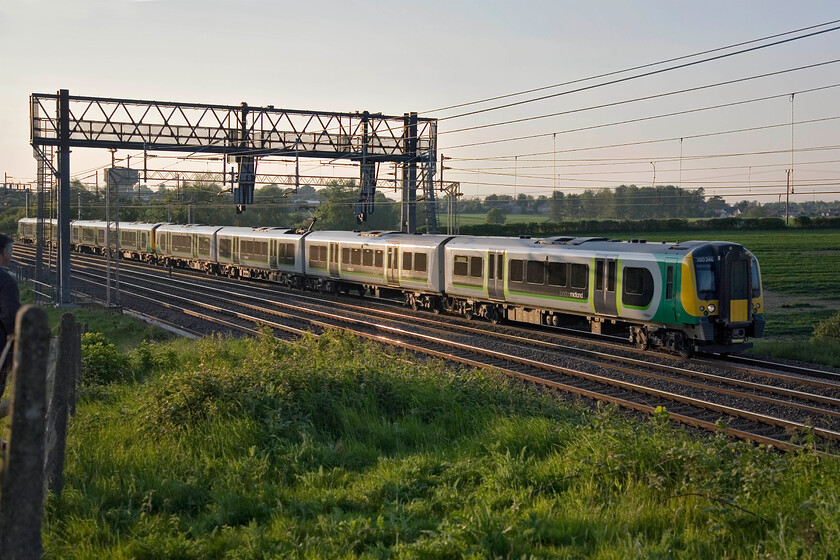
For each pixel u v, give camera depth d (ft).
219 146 112.98
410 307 101.09
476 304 87.71
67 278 107.76
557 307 74.69
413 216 125.18
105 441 30.14
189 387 34.24
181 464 27.81
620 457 26.27
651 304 63.62
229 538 21.25
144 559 19.76
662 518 22.34
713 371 55.57
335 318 88.74
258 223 306.14
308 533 21.49
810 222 248.93
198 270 168.55
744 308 61.77
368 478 27.17
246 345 61.36
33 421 12.85
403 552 19.72
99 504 23.08
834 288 141.90
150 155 110.11
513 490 25.00
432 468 28.04
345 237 113.39
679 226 248.73
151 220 272.10
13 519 12.69
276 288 131.85
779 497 23.13
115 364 48.88
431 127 123.85
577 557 19.69
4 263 21.30
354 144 120.98
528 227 233.76
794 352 64.28
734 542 20.49
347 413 34.83
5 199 350.43
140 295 118.21
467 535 20.08
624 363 59.93
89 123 107.04
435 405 37.52
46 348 13.01
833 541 18.89
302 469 27.84
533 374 55.21
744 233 242.58
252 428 31.58
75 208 270.26
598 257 69.31
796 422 40.70
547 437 31.53
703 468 24.79
